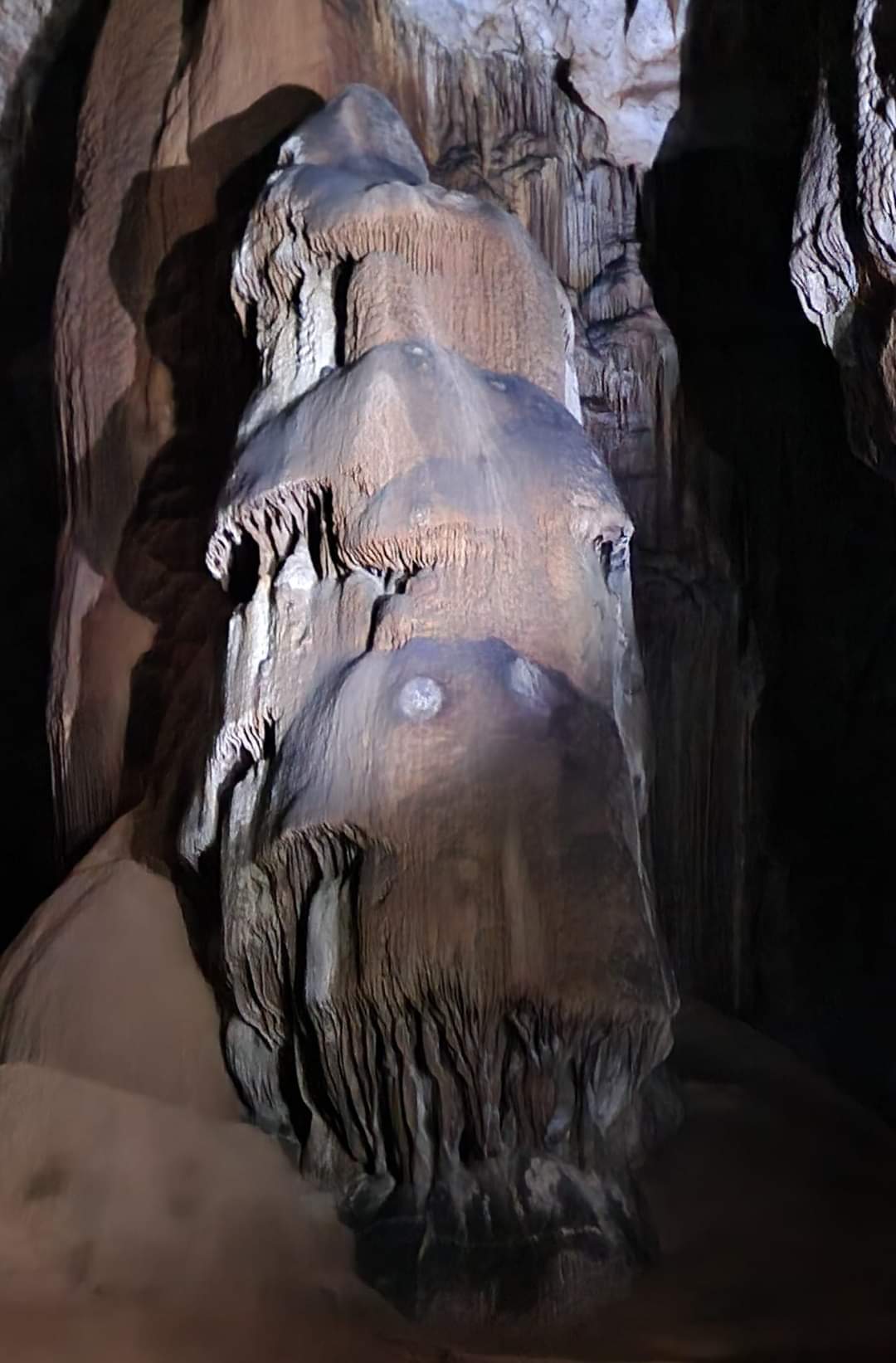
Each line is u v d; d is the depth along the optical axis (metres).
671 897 4.93
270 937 3.54
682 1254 3.46
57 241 6.52
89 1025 3.76
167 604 4.68
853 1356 3.04
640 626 4.93
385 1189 3.43
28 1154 3.44
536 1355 3.05
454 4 4.94
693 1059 4.43
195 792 3.80
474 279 3.82
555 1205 3.30
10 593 7.05
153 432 4.78
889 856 5.50
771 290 5.23
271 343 3.88
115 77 5.02
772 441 5.24
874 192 3.48
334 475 3.51
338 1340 3.02
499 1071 3.35
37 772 7.07
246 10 4.65
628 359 5.01
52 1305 3.09
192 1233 3.33
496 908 3.27
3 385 6.86
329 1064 3.41
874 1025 5.33
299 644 3.60
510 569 3.59
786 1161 3.87
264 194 3.86
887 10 3.41
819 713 5.44
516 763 3.38
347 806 3.31
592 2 4.92
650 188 5.20
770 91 5.03
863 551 5.43
